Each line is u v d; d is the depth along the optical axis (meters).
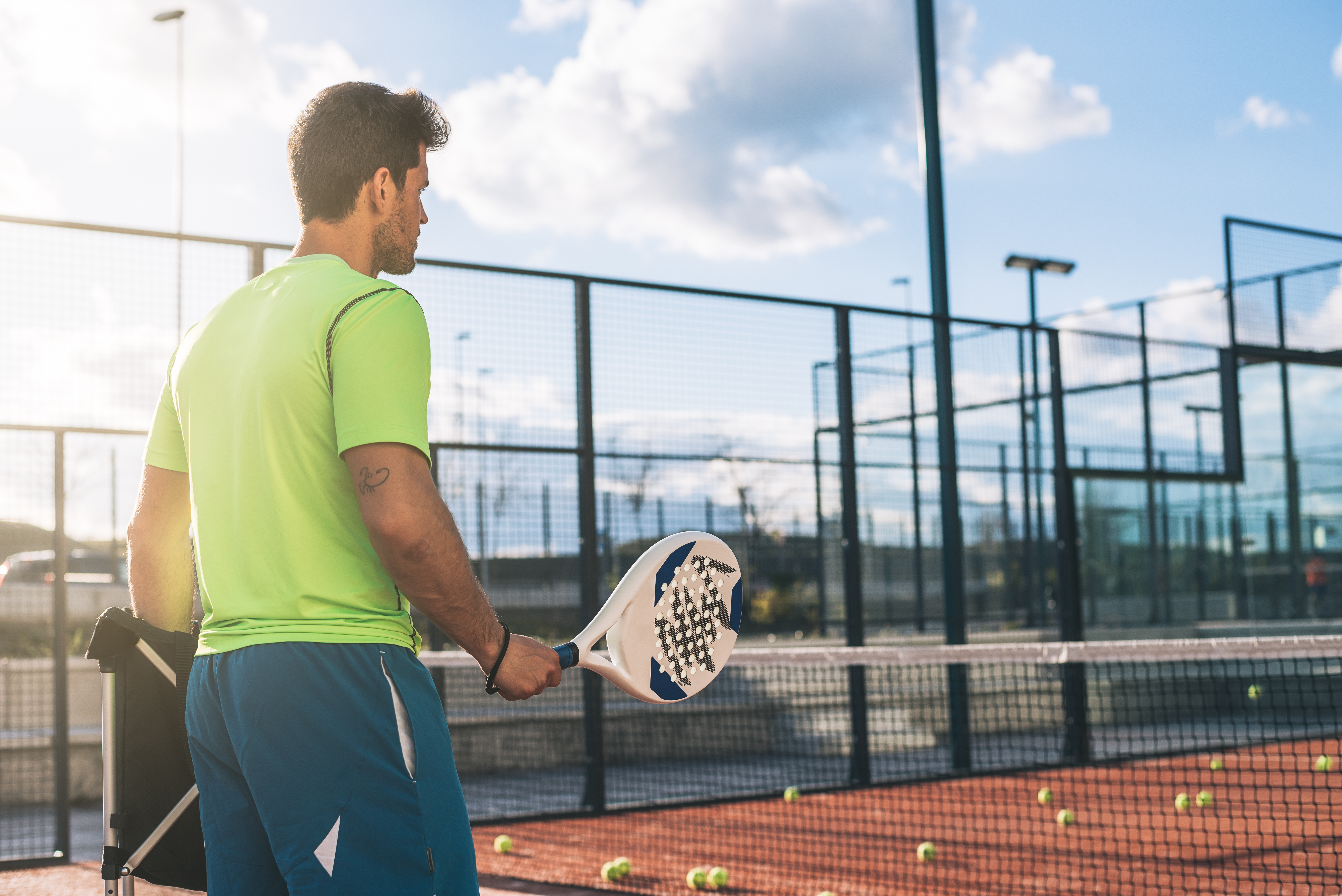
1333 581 12.97
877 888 4.91
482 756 8.02
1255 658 5.93
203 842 1.94
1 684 9.49
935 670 9.66
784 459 8.20
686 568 2.00
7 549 6.43
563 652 1.85
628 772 8.54
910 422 9.79
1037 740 9.95
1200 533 13.51
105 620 1.85
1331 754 9.71
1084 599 12.78
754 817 6.94
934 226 9.51
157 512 1.84
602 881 5.18
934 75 9.61
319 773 1.47
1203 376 11.94
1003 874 5.13
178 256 6.15
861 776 8.20
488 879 5.27
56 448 5.99
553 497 7.21
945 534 9.17
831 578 8.62
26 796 8.21
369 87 1.74
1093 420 11.52
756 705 9.04
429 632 7.82
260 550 1.54
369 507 1.46
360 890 1.45
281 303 1.60
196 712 1.60
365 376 1.49
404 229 1.76
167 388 1.82
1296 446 13.21
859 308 8.52
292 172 1.73
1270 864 5.25
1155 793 7.62
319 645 1.50
